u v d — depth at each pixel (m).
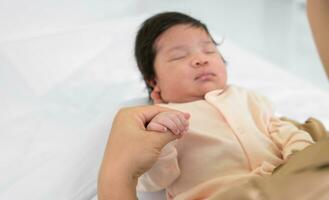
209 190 0.82
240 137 0.88
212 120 0.92
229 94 0.97
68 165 1.05
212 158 0.86
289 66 2.37
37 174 1.03
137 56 1.15
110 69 1.43
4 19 1.49
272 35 2.57
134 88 1.35
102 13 1.75
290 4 2.79
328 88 2.23
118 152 0.70
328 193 0.43
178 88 1.00
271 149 0.90
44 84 1.33
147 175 0.85
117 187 0.68
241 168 0.86
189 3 2.60
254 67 1.57
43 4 1.57
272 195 0.45
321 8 0.48
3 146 1.11
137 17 1.69
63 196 0.99
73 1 1.64
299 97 1.46
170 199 0.89
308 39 2.59
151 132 0.73
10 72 1.33
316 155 0.46
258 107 0.98
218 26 2.52
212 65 1.00
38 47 1.44
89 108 1.26
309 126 0.98
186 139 0.88
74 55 1.45
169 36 1.04
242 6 2.73
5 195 0.99
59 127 1.18
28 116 1.21
